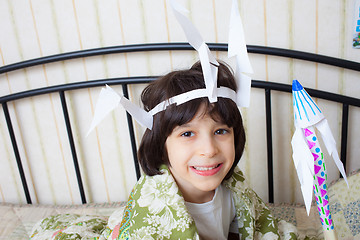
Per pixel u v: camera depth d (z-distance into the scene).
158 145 0.82
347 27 1.19
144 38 1.30
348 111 1.25
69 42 1.33
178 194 0.79
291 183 1.40
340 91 1.26
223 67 0.82
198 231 0.86
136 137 1.44
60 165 1.51
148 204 0.80
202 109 0.75
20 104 1.44
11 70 1.35
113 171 1.50
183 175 0.79
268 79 1.28
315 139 0.69
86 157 1.48
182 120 0.75
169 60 1.32
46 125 1.46
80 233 1.03
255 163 1.40
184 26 0.68
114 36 1.31
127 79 1.32
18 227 1.33
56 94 1.41
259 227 0.93
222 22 1.25
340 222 1.07
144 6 1.27
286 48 1.24
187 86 0.76
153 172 0.84
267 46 1.24
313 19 1.20
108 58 1.34
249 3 1.22
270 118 1.28
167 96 0.77
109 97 0.73
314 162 0.69
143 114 0.79
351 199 1.12
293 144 0.70
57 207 1.49
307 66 1.25
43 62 1.32
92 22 1.30
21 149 1.50
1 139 1.50
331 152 0.70
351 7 1.17
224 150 0.78
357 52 1.21
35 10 1.32
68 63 1.36
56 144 1.48
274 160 1.38
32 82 1.40
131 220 0.81
